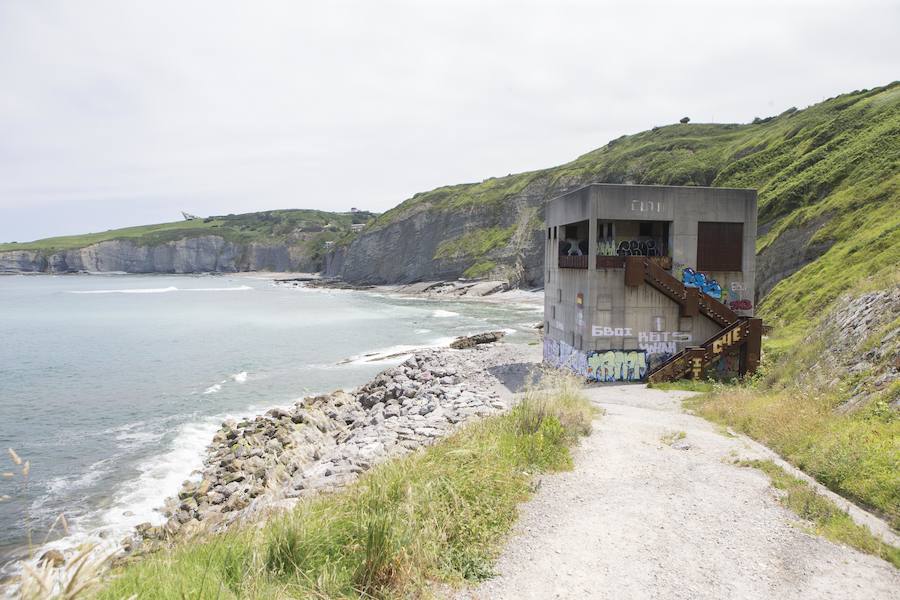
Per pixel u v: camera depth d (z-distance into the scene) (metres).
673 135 136.50
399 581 6.19
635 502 9.03
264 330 63.59
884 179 42.97
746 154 92.56
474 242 131.25
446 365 33.44
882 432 10.25
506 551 7.36
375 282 148.00
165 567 5.98
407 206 159.88
